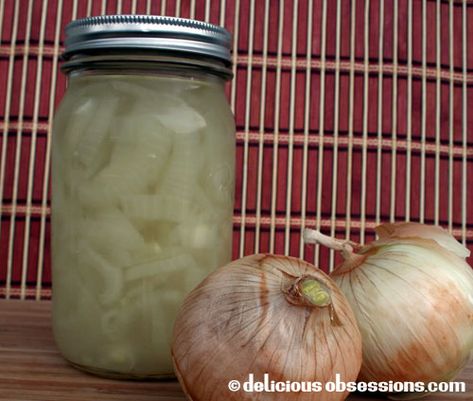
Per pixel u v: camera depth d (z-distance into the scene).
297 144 0.70
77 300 0.50
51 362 0.52
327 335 0.43
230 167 0.51
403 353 0.47
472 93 0.71
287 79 0.70
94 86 0.49
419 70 0.71
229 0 0.70
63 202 0.50
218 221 0.50
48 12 0.70
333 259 0.71
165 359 0.49
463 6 0.71
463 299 0.47
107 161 0.48
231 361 0.43
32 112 0.70
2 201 0.70
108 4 0.69
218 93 0.51
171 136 0.48
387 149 0.71
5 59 0.70
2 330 0.58
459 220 0.71
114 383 0.49
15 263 0.70
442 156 0.71
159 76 0.48
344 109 0.71
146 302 0.48
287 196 0.71
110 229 0.48
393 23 0.71
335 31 0.71
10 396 0.46
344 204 0.71
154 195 0.48
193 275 0.49
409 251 0.49
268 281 0.44
